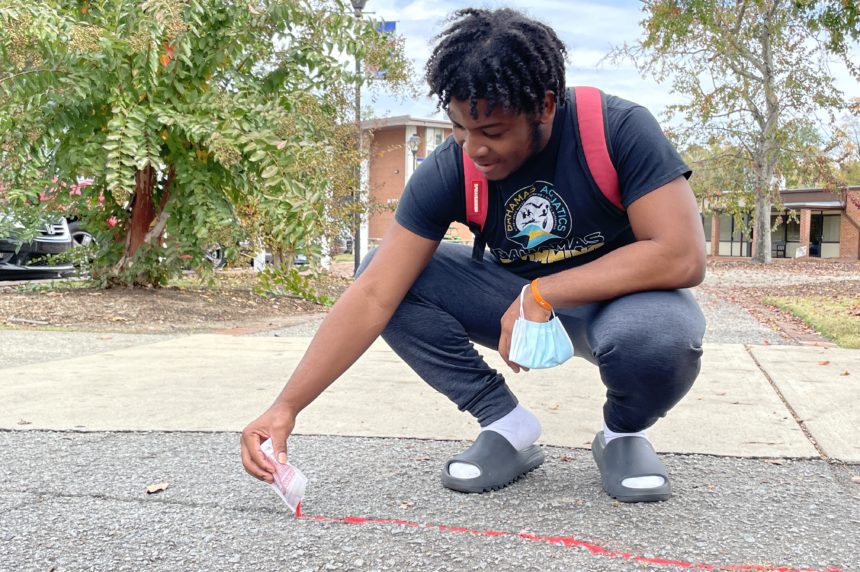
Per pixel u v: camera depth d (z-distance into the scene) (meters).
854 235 34.44
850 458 2.30
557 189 1.79
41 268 9.63
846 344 5.07
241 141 6.41
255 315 7.17
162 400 3.21
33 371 3.93
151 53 6.11
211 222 6.79
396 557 1.62
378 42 7.88
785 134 23.09
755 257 25.92
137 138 6.34
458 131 1.63
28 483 2.12
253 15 7.00
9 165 6.62
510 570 1.55
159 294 7.52
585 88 1.79
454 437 2.59
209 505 1.95
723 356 4.26
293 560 1.61
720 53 21.53
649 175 1.69
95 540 1.73
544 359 1.75
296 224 6.62
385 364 4.04
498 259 2.02
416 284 2.03
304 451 2.42
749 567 1.55
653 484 1.92
